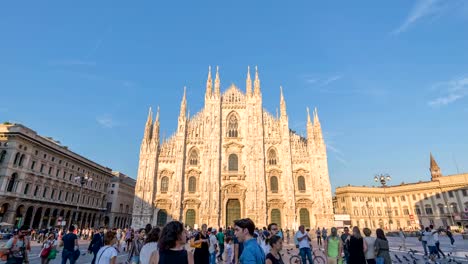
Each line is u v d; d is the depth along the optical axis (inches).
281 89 3031.5
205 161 2721.5
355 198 4559.5
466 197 3961.6
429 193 4325.8
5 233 2021.4
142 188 2623.0
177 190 2623.0
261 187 2635.3
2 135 2598.4
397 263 973.8
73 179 3452.3
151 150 2755.9
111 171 4382.4
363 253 546.6
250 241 290.8
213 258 868.6
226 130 2908.5
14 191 2566.4
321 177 2699.3
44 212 2962.6
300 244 714.8
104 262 341.1
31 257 1185.4
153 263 270.8
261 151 2753.4
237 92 3090.6
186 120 2901.1
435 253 996.6
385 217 4557.1
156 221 2578.7
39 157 2898.6
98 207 4010.8
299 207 2642.7
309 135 2844.5
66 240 682.8
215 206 2571.4
